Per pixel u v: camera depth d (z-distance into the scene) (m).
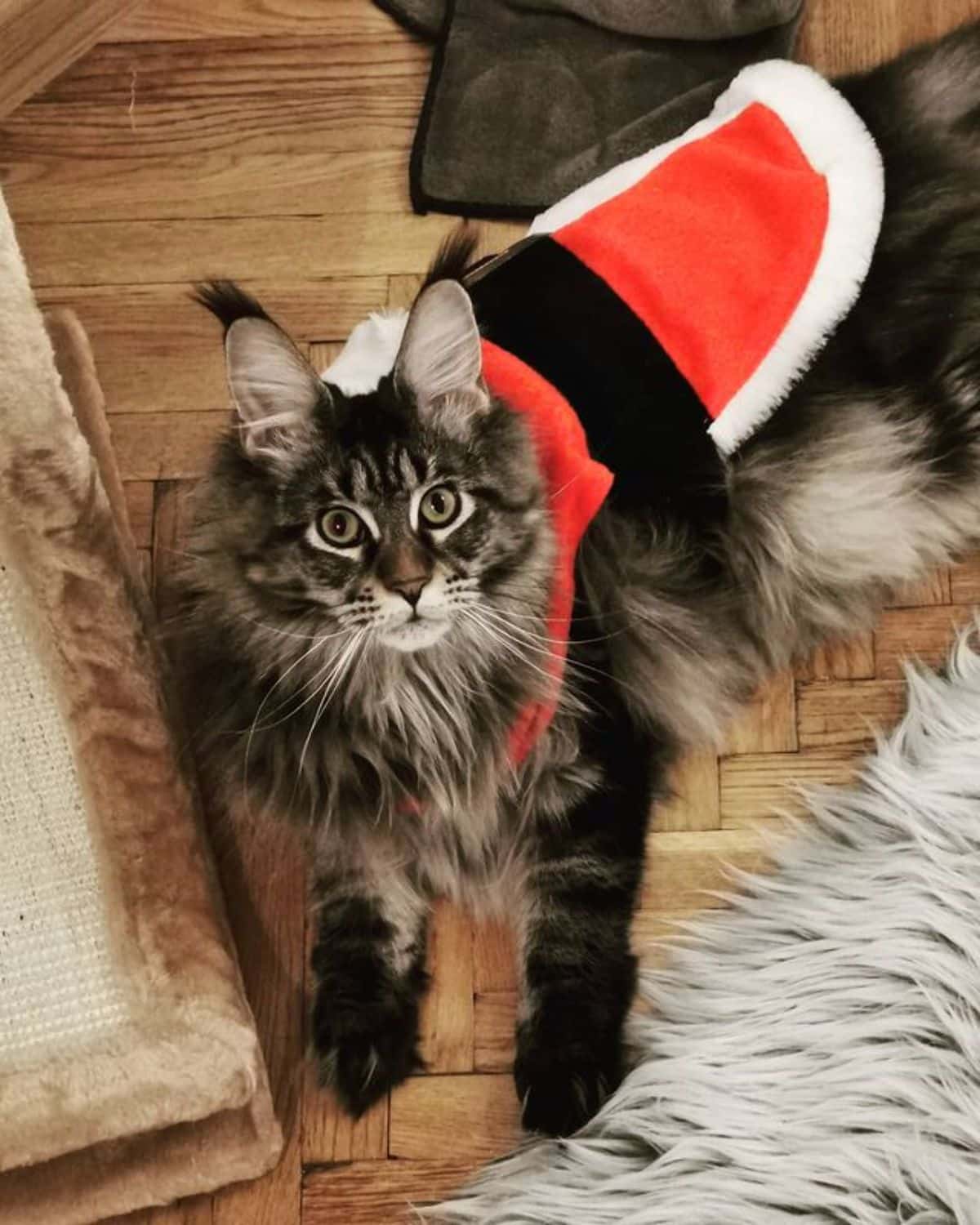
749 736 1.67
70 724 1.50
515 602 1.33
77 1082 1.40
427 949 1.59
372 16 1.99
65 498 1.51
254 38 1.99
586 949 1.47
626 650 1.54
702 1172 1.43
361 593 1.24
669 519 1.54
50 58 1.97
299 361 1.22
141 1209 1.52
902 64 1.63
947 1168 1.38
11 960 1.45
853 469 1.60
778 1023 1.50
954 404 1.61
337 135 1.96
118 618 1.54
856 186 1.49
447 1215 1.49
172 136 1.97
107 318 1.89
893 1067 1.45
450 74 1.93
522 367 1.37
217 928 1.50
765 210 1.47
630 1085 1.47
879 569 1.66
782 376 1.47
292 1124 1.54
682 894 1.61
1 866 1.47
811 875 1.58
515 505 1.30
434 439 1.26
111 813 1.48
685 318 1.42
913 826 1.56
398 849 1.51
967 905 1.51
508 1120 1.53
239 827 1.64
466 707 1.39
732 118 1.54
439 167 1.91
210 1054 1.42
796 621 1.67
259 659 1.35
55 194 1.95
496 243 1.90
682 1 1.89
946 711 1.62
